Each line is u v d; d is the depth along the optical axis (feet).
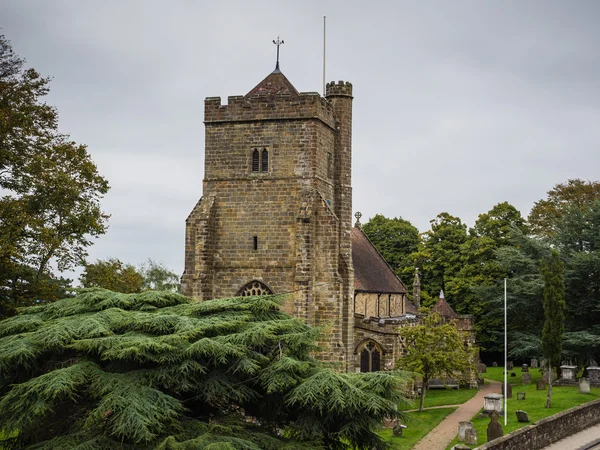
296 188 243.40
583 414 196.24
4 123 201.36
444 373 294.05
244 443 121.80
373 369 265.75
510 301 312.09
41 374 130.52
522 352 299.38
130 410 116.06
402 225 447.83
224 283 246.88
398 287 325.62
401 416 135.85
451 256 403.75
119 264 290.56
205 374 130.62
